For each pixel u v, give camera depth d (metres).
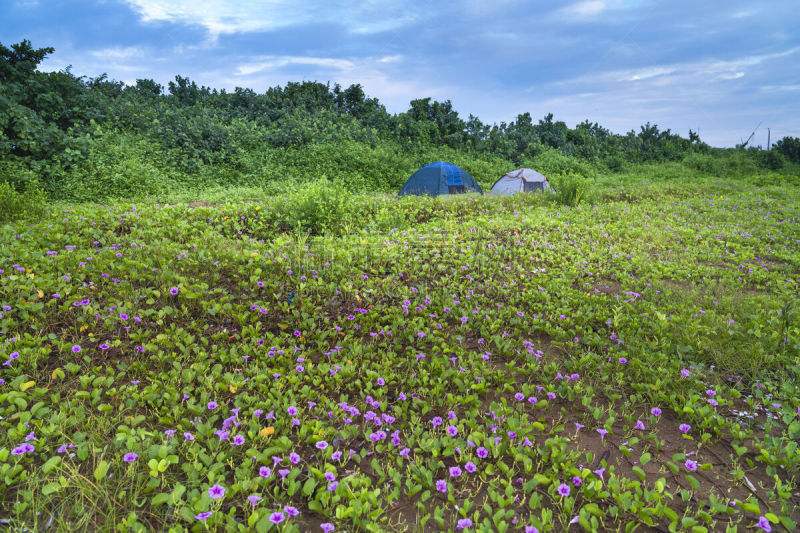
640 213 12.20
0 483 2.26
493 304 5.43
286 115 22.31
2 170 11.31
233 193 13.89
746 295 6.19
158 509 2.26
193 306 4.59
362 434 3.00
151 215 8.05
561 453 2.71
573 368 3.93
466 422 3.04
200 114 19.56
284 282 5.42
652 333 4.66
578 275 6.84
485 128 29.61
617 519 2.38
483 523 2.22
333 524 2.24
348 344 4.13
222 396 3.28
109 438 2.69
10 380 3.19
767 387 3.70
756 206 14.29
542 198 14.32
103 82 19.45
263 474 2.44
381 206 11.12
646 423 3.28
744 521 2.41
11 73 14.50
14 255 5.13
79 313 4.17
